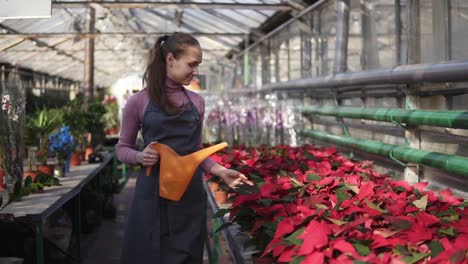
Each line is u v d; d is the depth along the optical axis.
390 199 2.23
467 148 3.00
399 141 4.00
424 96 3.62
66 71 20.80
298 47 8.65
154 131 2.29
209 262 4.55
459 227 1.81
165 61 2.30
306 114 6.60
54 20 10.91
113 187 8.12
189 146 2.32
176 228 2.28
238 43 14.77
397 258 1.60
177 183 2.17
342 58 5.52
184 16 12.54
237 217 2.32
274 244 1.74
